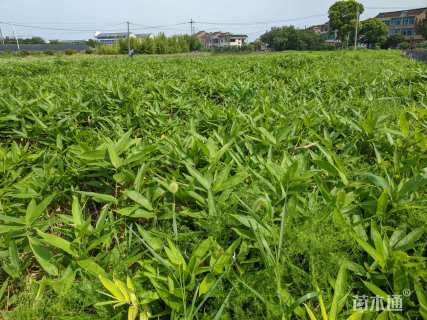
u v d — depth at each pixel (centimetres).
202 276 136
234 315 121
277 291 117
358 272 130
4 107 344
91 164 198
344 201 155
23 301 136
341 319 111
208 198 157
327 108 366
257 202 158
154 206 175
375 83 534
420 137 221
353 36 6938
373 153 240
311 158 229
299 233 136
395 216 160
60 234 183
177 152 212
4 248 155
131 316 117
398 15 8381
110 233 150
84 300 129
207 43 10800
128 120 323
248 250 142
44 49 6419
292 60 1387
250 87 501
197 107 398
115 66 1238
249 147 234
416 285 116
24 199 196
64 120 297
